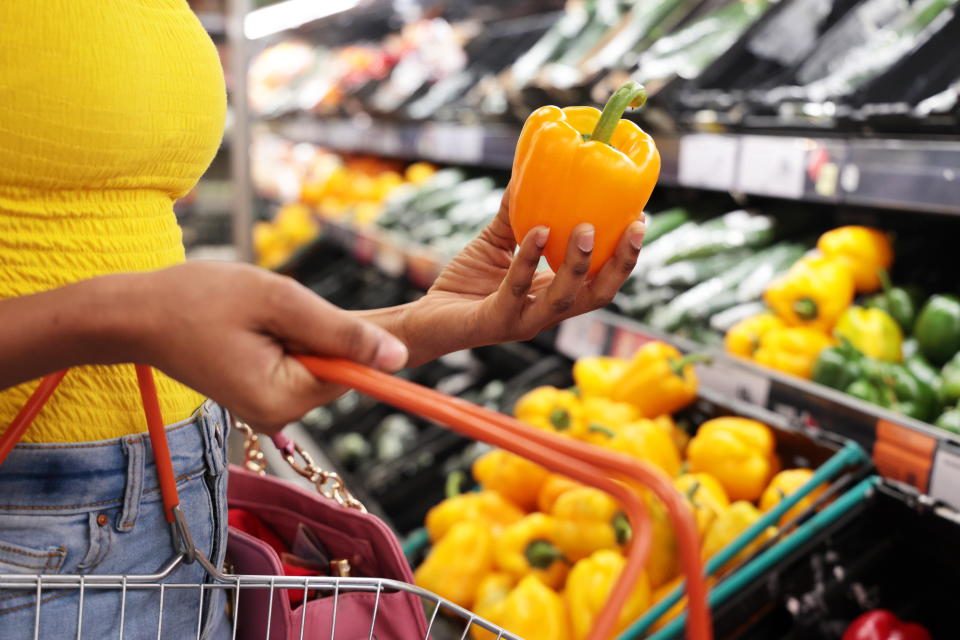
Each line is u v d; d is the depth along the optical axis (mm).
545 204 765
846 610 1504
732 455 1831
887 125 1875
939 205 1670
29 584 730
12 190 737
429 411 550
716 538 1723
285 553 1056
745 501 1843
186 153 852
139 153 789
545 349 3203
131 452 789
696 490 1765
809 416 1787
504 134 3191
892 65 2014
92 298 566
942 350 1981
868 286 2221
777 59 2463
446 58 4238
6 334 560
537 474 2078
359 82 4762
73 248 770
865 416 1654
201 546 874
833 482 1640
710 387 2039
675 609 1613
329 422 3367
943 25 2053
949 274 2209
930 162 1683
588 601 1676
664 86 2322
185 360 576
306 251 4996
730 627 1503
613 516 1777
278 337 588
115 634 802
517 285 732
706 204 2945
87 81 733
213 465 876
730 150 2154
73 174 750
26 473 752
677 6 3027
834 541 1522
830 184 1881
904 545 1508
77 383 765
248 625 941
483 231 878
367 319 845
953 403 1837
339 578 886
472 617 917
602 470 510
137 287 569
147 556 814
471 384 3293
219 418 912
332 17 5383
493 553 1960
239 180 3500
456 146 3568
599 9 3484
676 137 2354
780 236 2621
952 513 1420
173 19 817
